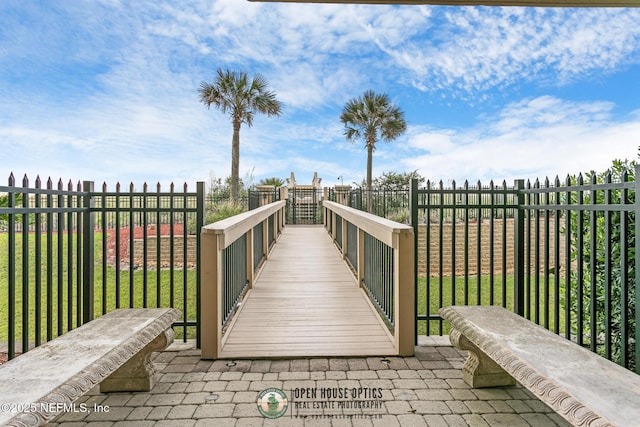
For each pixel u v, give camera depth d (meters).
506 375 2.36
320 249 7.91
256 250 5.66
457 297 6.79
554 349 1.81
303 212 15.38
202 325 2.79
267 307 3.98
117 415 2.05
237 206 13.09
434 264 9.72
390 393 2.29
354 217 4.82
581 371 1.56
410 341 2.85
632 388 1.42
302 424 1.97
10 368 1.60
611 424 1.18
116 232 3.02
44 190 2.40
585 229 3.10
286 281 5.14
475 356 2.35
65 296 6.33
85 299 3.02
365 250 4.70
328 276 5.44
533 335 2.02
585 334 3.38
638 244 1.85
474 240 9.77
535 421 1.99
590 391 1.39
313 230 11.81
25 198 2.22
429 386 2.38
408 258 2.87
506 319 2.31
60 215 2.59
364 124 19.17
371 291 4.24
